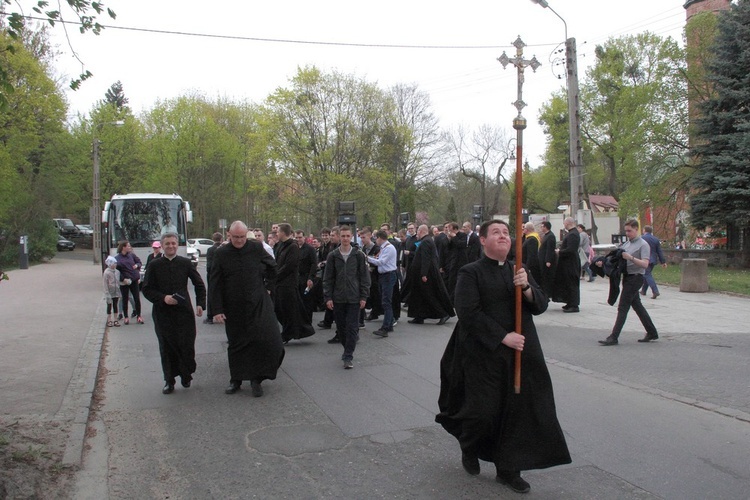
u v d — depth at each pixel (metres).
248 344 6.68
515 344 3.90
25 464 4.55
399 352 8.94
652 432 5.31
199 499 4.12
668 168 26.05
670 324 10.95
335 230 11.02
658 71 26.58
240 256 6.80
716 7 33.78
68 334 10.68
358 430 5.45
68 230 55.72
